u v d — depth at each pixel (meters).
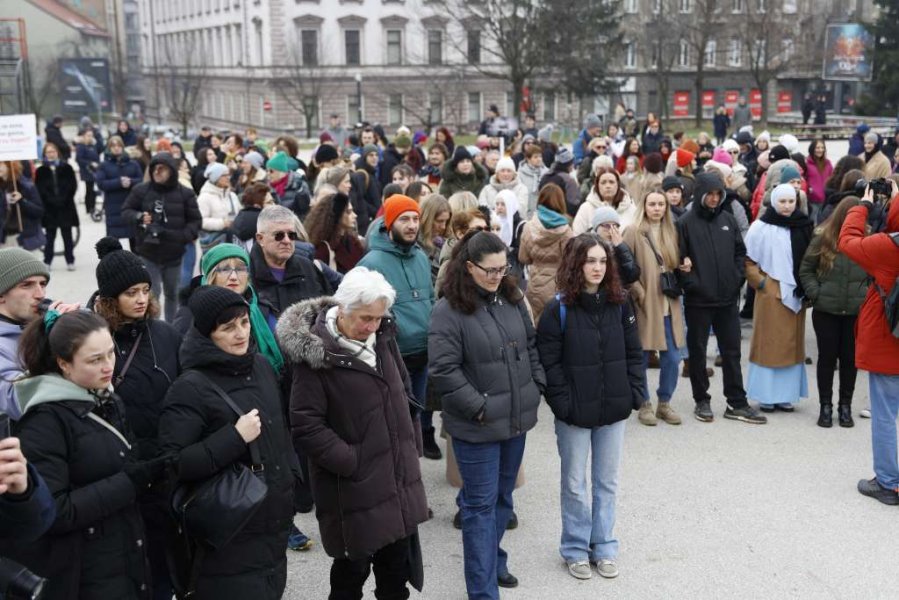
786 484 6.37
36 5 74.25
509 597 4.95
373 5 59.50
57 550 3.39
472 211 6.61
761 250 7.59
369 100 59.34
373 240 6.24
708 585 5.06
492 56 59.09
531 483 6.48
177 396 3.75
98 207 22.22
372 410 4.12
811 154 11.80
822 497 6.16
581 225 8.38
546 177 11.06
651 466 6.69
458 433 4.66
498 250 4.59
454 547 5.55
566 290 4.96
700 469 6.63
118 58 78.75
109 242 5.78
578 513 5.16
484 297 4.75
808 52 56.44
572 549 5.20
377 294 4.00
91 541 3.48
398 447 4.23
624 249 6.45
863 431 7.38
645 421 7.54
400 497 4.20
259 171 11.54
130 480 3.48
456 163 10.74
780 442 7.14
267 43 59.50
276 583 3.90
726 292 7.38
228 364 3.80
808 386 8.48
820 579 5.11
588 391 4.96
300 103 58.56
